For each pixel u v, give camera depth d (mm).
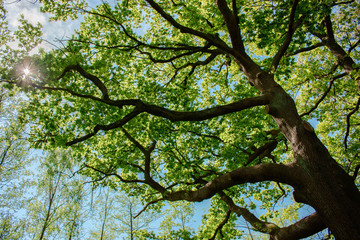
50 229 18281
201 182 9102
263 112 9258
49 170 17656
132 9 10055
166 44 8133
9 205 16516
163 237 9273
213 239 8828
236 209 7129
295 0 5211
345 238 3574
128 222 20406
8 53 5176
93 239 20703
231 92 10586
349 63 8820
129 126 8586
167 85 10289
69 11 8148
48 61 5473
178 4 8609
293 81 10664
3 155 16016
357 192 3895
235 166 9102
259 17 6781
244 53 6672
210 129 10211
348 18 7824
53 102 7520
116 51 8656
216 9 7637
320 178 4031
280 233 4828
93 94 7730
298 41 6699
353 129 11852
